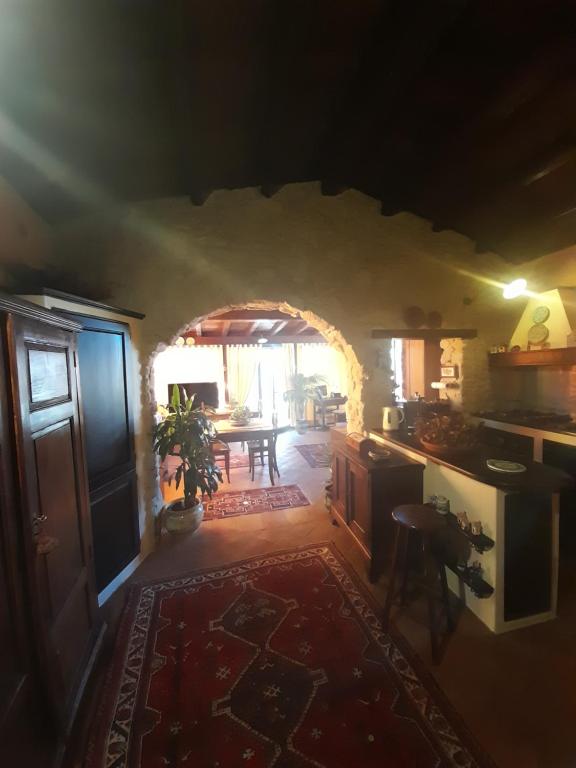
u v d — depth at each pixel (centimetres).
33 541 117
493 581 183
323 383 779
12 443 112
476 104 195
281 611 203
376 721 140
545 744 131
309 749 131
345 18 148
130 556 246
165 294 293
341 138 239
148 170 239
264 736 136
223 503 360
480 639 180
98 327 219
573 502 253
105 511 222
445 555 198
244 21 142
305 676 161
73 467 161
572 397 322
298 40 155
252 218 308
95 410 215
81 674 154
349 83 189
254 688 155
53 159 200
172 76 157
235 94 183
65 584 147
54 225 269
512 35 156
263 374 781
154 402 295
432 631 169
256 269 310
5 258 200
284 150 243
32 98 159
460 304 351
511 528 184
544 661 167
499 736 134
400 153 250
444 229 336
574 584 222
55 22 125
